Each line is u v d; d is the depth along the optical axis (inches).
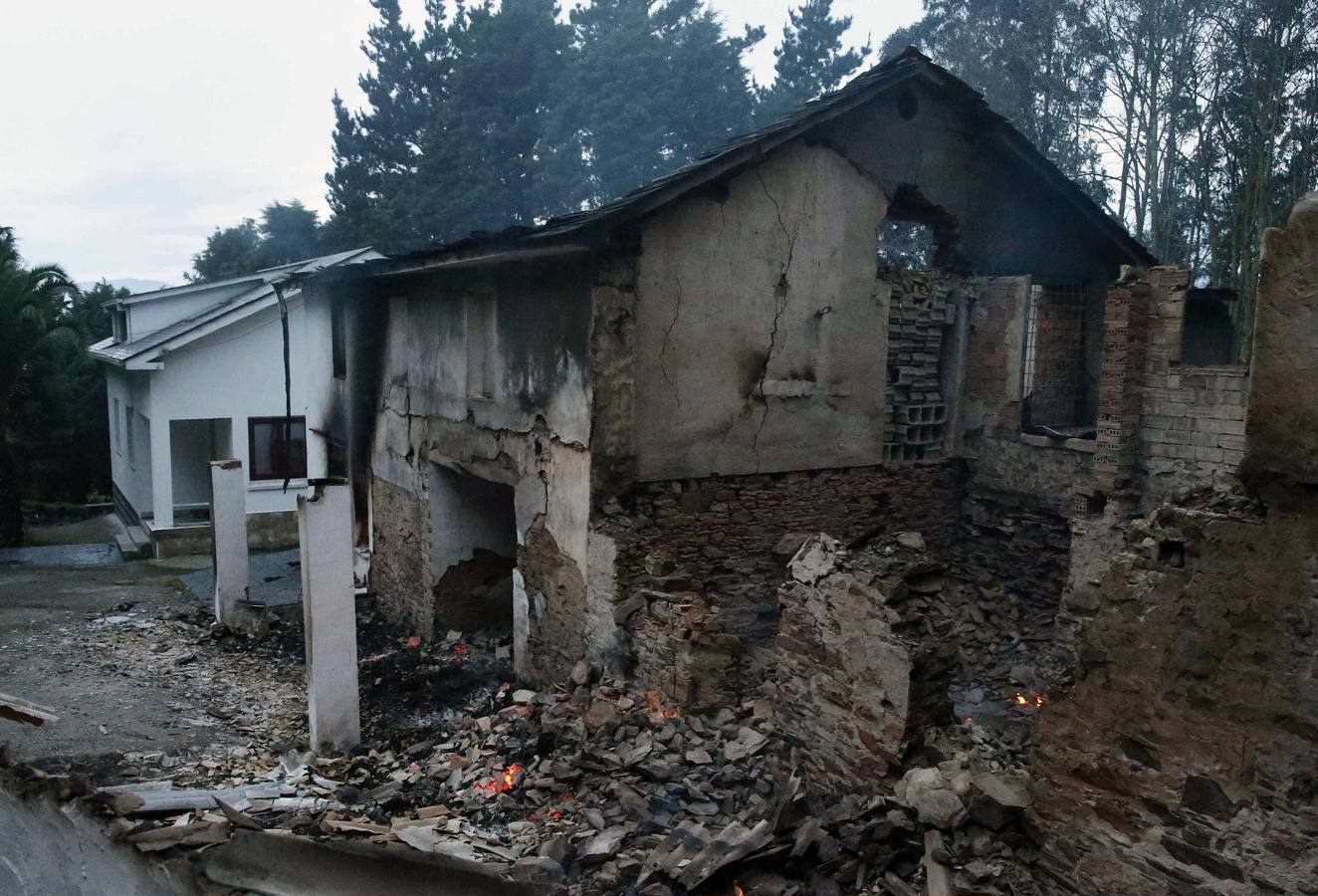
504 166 1147.3
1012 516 446.0
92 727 346.0
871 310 429.1
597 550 357.4
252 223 1706.4
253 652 469.1
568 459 371.6
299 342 794.8
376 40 1275.8
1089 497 408.8
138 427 852.0
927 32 1106.7
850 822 229.1
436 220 1122.0
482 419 433.7
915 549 280.5
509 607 513.3
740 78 1149.7
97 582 652.1
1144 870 174.2
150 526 784.3
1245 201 744.3
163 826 175.0
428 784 301.0
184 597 604.7
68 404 1106.1
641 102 1041.5
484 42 1141.7
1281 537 152.6
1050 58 935.0
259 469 796.0
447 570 492.4
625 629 343.6
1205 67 805.9
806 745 270.7
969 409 466.9
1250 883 158.1
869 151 418.6
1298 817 152.0
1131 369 387.5
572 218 356.5
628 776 277.9
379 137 1286.9
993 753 277.0
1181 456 377.4
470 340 443.5
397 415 526.6
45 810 184.9
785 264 397.4
